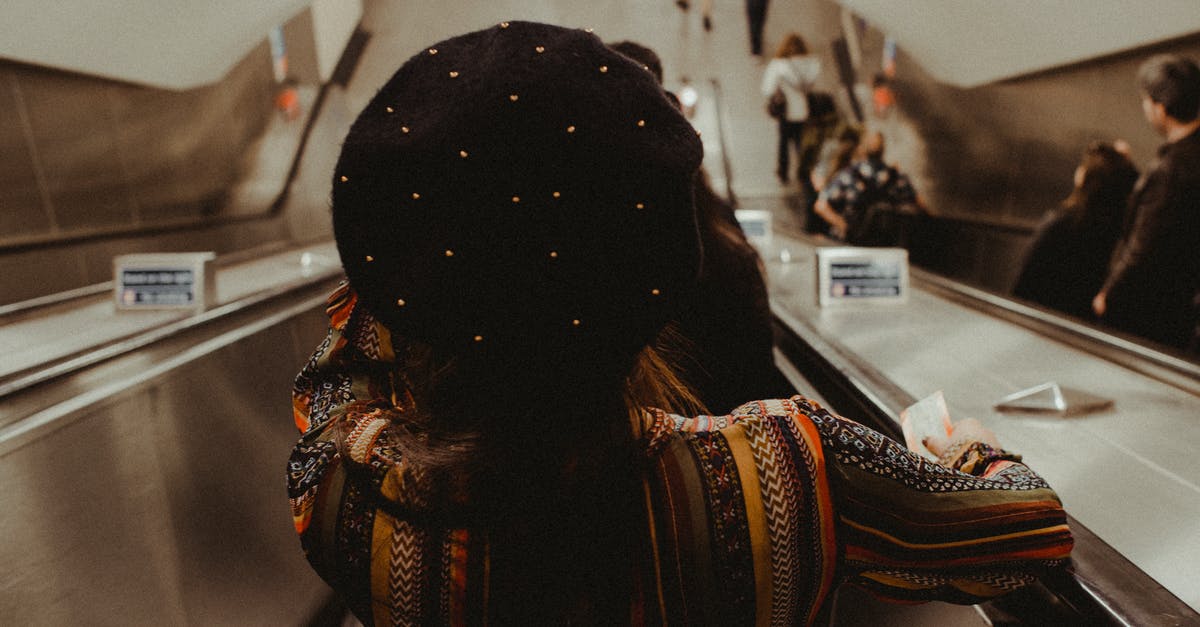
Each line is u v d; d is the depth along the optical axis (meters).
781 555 0.48
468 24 9.40
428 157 0.42
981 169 5.55
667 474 0.48
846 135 5.32
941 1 4.59
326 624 2.38
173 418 1.90
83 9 3.47
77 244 3.64
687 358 1.11
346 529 0.51
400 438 0.49
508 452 0.46
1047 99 4.54
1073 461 1.15
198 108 5.36
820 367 1.81
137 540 1.69
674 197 0.43
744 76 8.80
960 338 1.93
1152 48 3.43
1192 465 1.12
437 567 0.48
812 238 3.72
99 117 4.16
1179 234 2.68
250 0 4.73
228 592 1.99
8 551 1.35
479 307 0.43
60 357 1.66
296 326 2.77
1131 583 0.74
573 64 0.43
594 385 0.45
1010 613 0.88
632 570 0.48
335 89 8.52
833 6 9.25
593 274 0.42
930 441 0.79
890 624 1.31
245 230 5.72
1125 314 2.91
